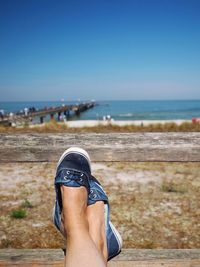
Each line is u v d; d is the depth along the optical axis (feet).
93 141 2.66
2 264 1.89
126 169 7.39
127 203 4.99
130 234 3.91
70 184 1.90
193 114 78.23
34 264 1.89
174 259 1.93
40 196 5.41
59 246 3.67
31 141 2.63
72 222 1.70
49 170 7.29
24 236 3.90
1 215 4.56
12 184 6.14
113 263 1.90
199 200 5.14
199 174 6.91
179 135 2.67
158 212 4.62
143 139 2.67
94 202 2.07
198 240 3.77
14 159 2.63
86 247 1.55
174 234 3.92
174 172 7.10
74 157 2.18
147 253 1.99
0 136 2.62
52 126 14.11
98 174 6.91
